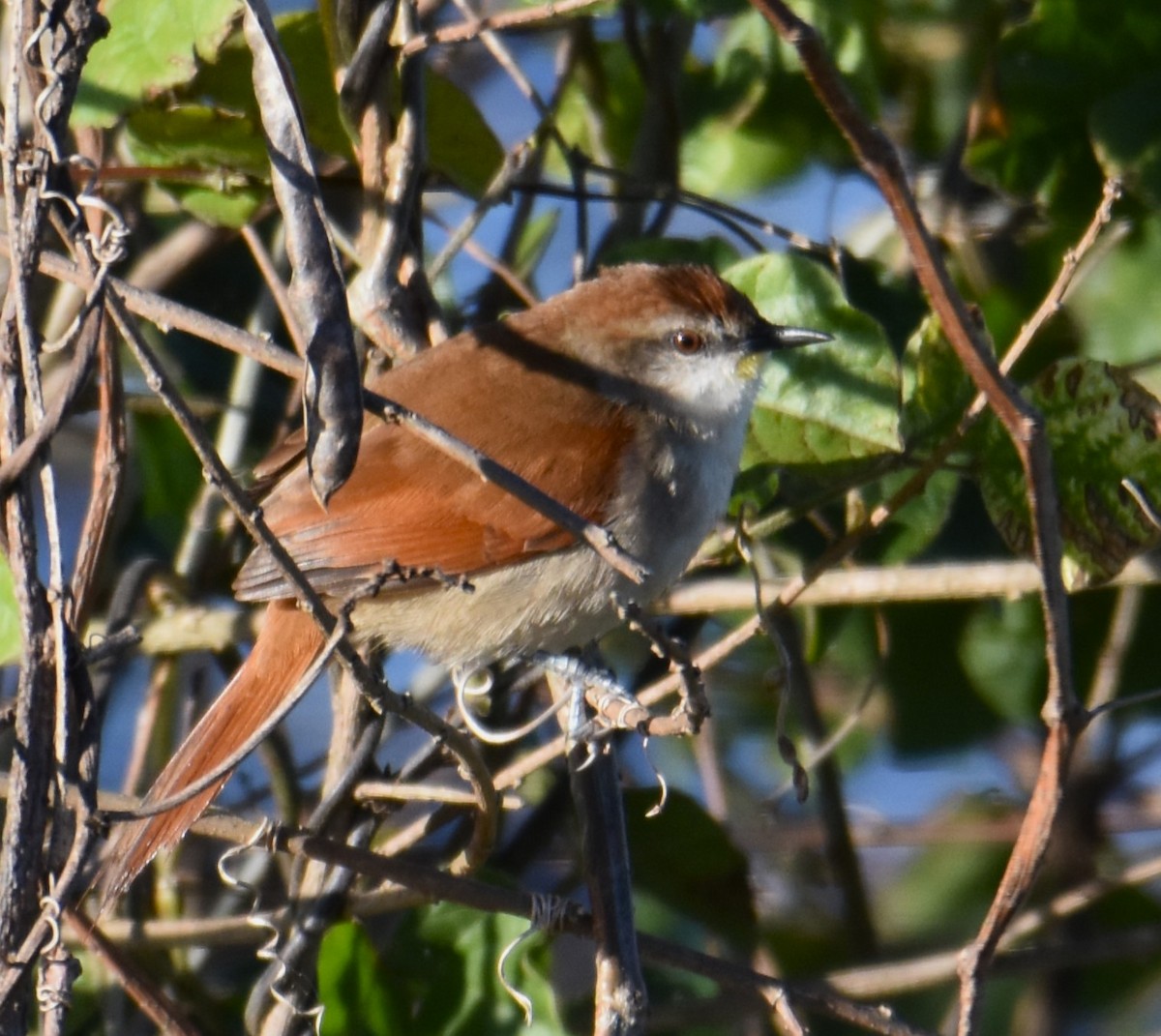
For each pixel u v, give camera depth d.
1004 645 10.07
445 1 9.58
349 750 8.09
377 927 9.48
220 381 11.00
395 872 7.05
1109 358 9.38
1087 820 10.38
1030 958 8.85
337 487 5.62
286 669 8.21
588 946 11.20
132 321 5.66
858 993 8.61
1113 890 9.93
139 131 8.73
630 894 7.14
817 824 11.27
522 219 9.88
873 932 9.95
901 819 11.44
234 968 9.84
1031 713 10.06
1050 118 9.34
